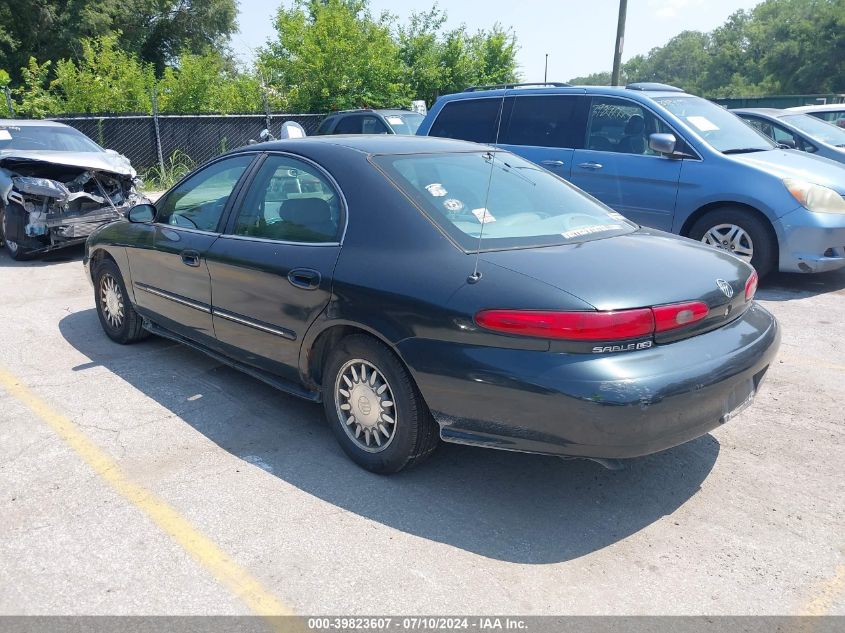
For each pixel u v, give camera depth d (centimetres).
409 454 339
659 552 297
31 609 266
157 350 547
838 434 398
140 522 320
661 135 684
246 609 265
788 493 341
